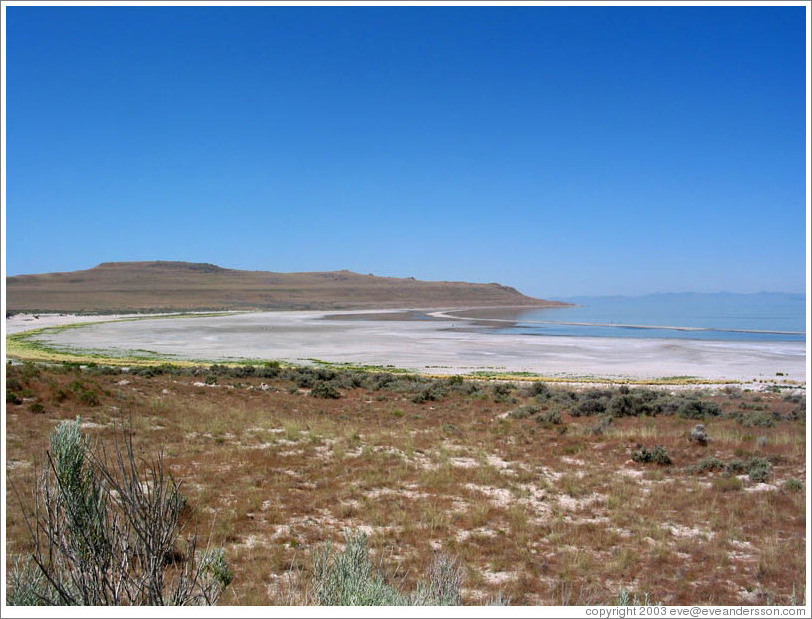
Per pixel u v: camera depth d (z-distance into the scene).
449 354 55.28
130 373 31.36
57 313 141.50
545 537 10.21
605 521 11.09
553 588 8.08
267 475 13.13
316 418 20.89
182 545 8.40
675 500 12.20
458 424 20.94
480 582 8.12
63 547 4.45
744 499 12.19
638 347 63.06
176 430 16.69
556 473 14.44
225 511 10.52
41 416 16.14
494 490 12.91
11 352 49.31
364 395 28.83
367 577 5.54
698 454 15.84
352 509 11.05
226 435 16.94
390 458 15.12
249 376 34.06
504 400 27.38
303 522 10.42
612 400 23.92
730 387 34.84
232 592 7.00
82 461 4.60
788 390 34.50
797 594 7.98
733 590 8.12
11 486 10.37
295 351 56.62
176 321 107.88
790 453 15.62
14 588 4.51
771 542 9.93
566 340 72.12
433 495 12.31
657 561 9.15
